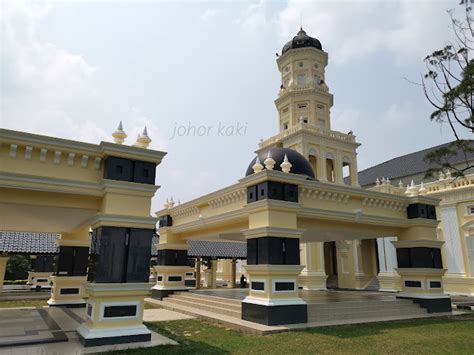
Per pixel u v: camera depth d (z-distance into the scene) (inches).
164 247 845.2
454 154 678.5
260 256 498.6
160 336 398.3
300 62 1401.3
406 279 678.5
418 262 657.6
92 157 389.1
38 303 734.5
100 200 395.2
